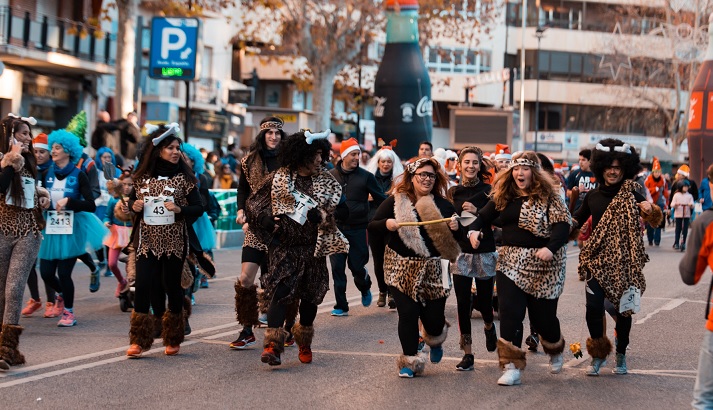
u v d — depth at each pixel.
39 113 32.41
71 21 32.12
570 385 8.70
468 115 35.84
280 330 9.16
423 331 9.09
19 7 30.30
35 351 9.92
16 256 9.12
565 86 67.81
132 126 21.98
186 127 23.75
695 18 54.53
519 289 8.71
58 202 10.87
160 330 10.01
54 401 7.84
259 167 10.16
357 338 10.98
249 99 38.75
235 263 19.58
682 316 13.00
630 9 61.41
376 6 35.66
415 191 8.77
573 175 20.34
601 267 8.88
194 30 23.56
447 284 8.80
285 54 40.38
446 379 8.87
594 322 9.01
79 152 11.46
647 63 60.09
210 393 8.20
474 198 10.67
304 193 9.15
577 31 67.94
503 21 64.88
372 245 12.95
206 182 13.06
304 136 9.12
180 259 9.69
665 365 9.68
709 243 6.37
